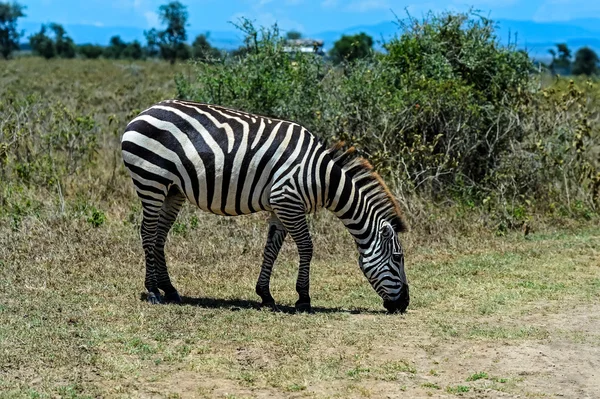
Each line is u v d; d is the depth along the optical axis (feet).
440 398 16.46
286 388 16.69
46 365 17.40
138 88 85.10
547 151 39.42
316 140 22.91
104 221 31.12
